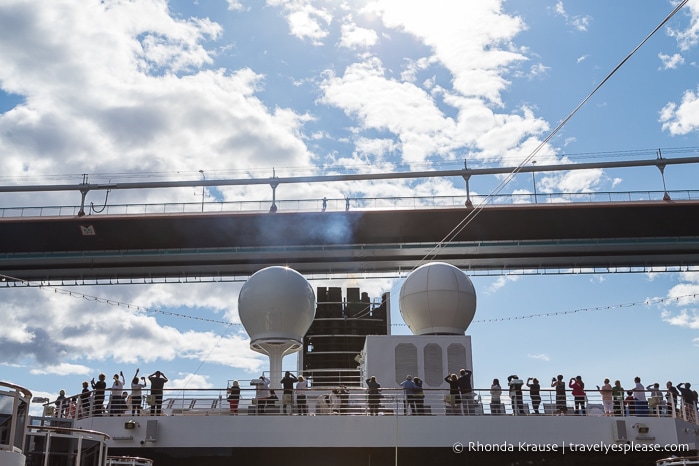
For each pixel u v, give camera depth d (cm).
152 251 7850
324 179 7931
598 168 7750
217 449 3378
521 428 3428
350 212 7675
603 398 3525
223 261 8000
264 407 3544
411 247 7812
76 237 7800
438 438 3406
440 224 7725
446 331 4284
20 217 7862
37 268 8056
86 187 7919
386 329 7331
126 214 7831
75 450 2327
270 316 4147
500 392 3581
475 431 3419
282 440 3391
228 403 3650
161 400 3488
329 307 7481
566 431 3425
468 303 4325
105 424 3388
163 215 7731
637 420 3438
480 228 7712
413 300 4334
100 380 3603
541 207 7612
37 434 2248
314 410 3744
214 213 7781
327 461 3381
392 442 3400
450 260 8075
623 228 7694
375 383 3547
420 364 4028
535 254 7962
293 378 3606
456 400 3544
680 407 3572
